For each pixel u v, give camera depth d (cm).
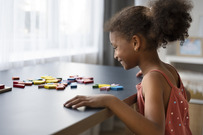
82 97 72
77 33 209
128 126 69
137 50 84
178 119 83
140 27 83
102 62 241
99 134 241
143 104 80
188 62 211
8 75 108
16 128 53
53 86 89
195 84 204
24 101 73
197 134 170
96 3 231
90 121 63
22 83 92
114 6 243
